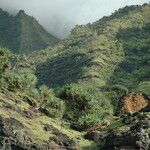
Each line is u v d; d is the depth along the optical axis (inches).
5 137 3171.8
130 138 3420.3
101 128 4618.6
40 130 3782.0
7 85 5068.9
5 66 4943.4
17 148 3159.5
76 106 5502.0
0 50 4933.6
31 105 4879.4
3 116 3457.2
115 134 3570.4
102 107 5851.4
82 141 4045.3
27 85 5285.4
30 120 4008.4
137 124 3575.3
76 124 4731.8
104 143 3841.0
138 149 3326.8
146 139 3390.7
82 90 5698.8
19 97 4911.4
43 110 4835.1
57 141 3619.6
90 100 5452.8
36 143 3344.0
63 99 5615.2
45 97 5324.8
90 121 4638.3
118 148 3403.1
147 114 4001.0
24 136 3341.5
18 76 5187.0
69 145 3646.7
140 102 6205.7
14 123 3395.7
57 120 4795.8
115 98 7249.0
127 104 6131.9
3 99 4188.0
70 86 5689.0
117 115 5984.3
